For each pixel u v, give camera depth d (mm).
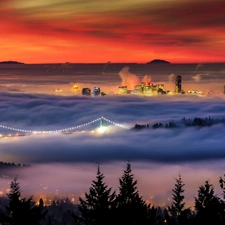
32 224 38719
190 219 41438
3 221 38375
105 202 39188
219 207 38969
